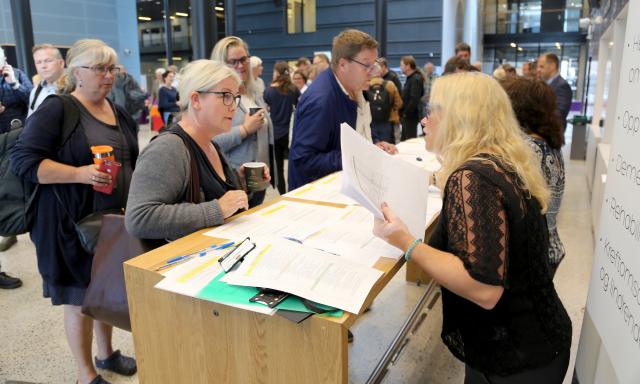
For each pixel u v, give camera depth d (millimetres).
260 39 14008
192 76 1453
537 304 1092
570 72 14336
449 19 12586
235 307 980
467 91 1104
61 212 1749
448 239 1035
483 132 1090
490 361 1131
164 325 1168
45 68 2910
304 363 993
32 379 2084
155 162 1366
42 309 2691
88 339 1892
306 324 967
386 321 2582
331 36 13477
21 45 4695
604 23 5484
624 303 949
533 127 1627
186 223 1337
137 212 1321
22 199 1793
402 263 1179
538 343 1103
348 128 1249
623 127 1013
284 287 979
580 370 1302
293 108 5191
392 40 13938
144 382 1256
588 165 5832
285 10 13406
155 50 9055
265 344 1033
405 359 2254
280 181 5023
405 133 6738
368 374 2135
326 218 1495
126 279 1194
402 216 1132
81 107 1788
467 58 5168
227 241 1288
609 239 1069
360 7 13078
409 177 1323
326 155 2133
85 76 1763
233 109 1495
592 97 7430
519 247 1027
